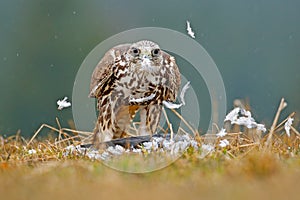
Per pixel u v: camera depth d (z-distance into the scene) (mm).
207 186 10141
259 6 44562
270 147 13992
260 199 9000
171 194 9453
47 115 42219
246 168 11352
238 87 42688
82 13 46344
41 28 45969
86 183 10586
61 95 43844
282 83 43094
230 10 44469
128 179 11086
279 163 12102
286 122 15523
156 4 45219
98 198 9266
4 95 42812
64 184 10508
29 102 42594
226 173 11211
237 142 15000
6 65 44719
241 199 9039
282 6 44438
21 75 44344
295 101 41906
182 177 11086
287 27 44562
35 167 12672
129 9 45719
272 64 43906
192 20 44500
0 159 14234
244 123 15039
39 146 15359
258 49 44094
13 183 10742
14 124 41281
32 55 45375
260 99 41875
